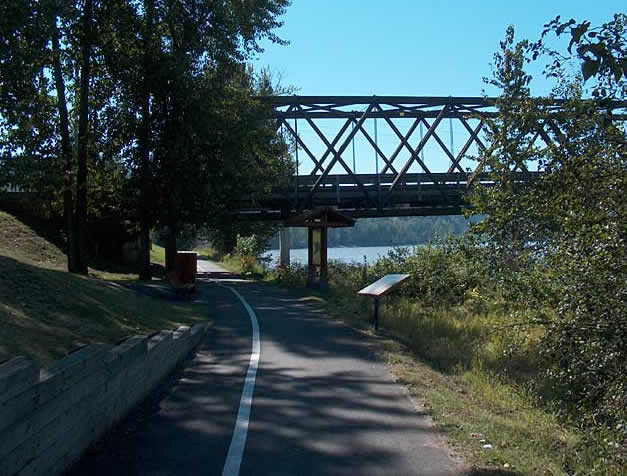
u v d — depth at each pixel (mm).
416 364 10703
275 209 40781
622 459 6293
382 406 7879
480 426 7242
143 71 23672
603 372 6441
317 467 5832
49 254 29016
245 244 46719
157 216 25297
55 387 5090
